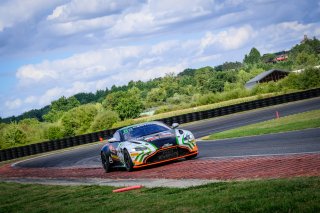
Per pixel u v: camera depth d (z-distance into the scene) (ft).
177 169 32.76
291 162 25.73
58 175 47.75
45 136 208.74
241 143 47.01
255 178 22.40
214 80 411.34
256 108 141.79
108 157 41.52
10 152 118.52
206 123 113.70
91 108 228.63
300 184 17.07
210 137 64.39
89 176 40.96
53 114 488.02
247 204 15.17
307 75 206.28
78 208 22.38
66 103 501.15
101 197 25.08
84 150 94.27
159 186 25.55
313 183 17.04
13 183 47.11
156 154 36.45
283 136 45.80
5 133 202.39
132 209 19.03
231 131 67.31
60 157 85.05
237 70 573.33
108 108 368.68
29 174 57.26
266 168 25.27
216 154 40.29
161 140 37.04
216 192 19.13
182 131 38.42
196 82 475.72
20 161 100.17
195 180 25.64
